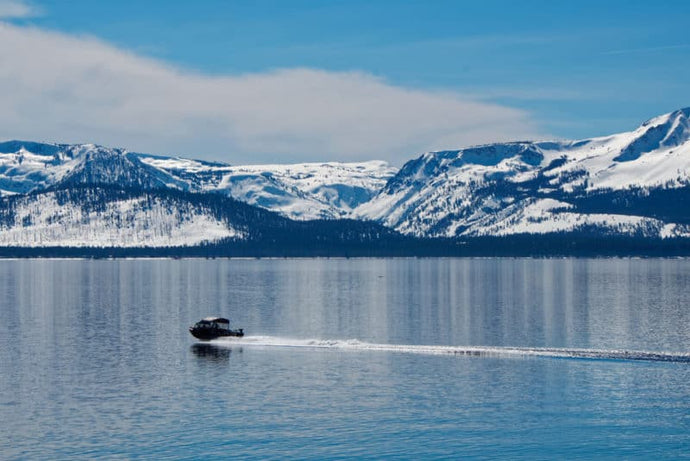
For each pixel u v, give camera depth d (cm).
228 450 12206
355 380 16312
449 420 13625
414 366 17562
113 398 15050
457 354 18825
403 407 14350
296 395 15225
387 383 16038
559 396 14925
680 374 16388
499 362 17838
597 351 18450
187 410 14212
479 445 12462
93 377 16812
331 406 14450
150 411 14162
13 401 14838
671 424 13325
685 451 12206
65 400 14900
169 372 17262
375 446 12381
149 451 12156
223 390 15600
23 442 12512
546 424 13375
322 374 16888
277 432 13012
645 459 11938
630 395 14925
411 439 12688
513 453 12119
